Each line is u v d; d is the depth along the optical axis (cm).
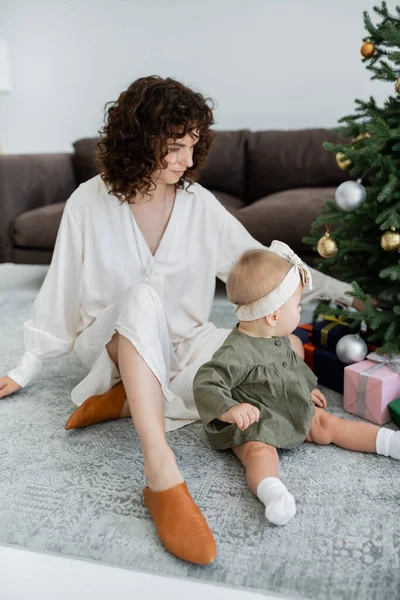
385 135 133
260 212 243
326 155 288
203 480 116
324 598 86
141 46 348
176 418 138
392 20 148
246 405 111
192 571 92
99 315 141
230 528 101
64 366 182
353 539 98
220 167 305
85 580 93
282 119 331
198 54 337
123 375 114
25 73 376
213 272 146
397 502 108
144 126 124
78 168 322
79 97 371
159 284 140
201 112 128
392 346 139
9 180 272
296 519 103
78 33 358
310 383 130
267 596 88
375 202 148
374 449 124
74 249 139
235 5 323
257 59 327
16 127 390
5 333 215
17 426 142
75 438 135
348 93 315
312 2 309
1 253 274
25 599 90
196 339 146
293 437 121
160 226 140
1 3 368
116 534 101
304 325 177
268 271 119
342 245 157
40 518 106
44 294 143
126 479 118
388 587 87
